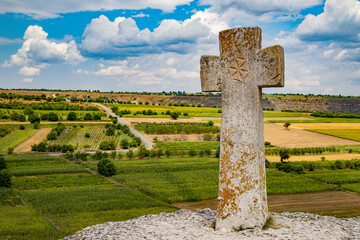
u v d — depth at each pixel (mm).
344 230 12055
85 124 146625
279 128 140375
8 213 34844
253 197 12359
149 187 49156
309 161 73188
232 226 12461
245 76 12562
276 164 65812
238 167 12539
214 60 13281
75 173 64312
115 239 11938
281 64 12055
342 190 46312
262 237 11102
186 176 58094
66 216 34500
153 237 11695
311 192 44844
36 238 26094
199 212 15930
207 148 102312
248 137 12461
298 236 11148
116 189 48531
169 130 136875
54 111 176875
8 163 72875
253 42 12422
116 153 91250
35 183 53562
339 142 110812
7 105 173000
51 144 107188
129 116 182375
